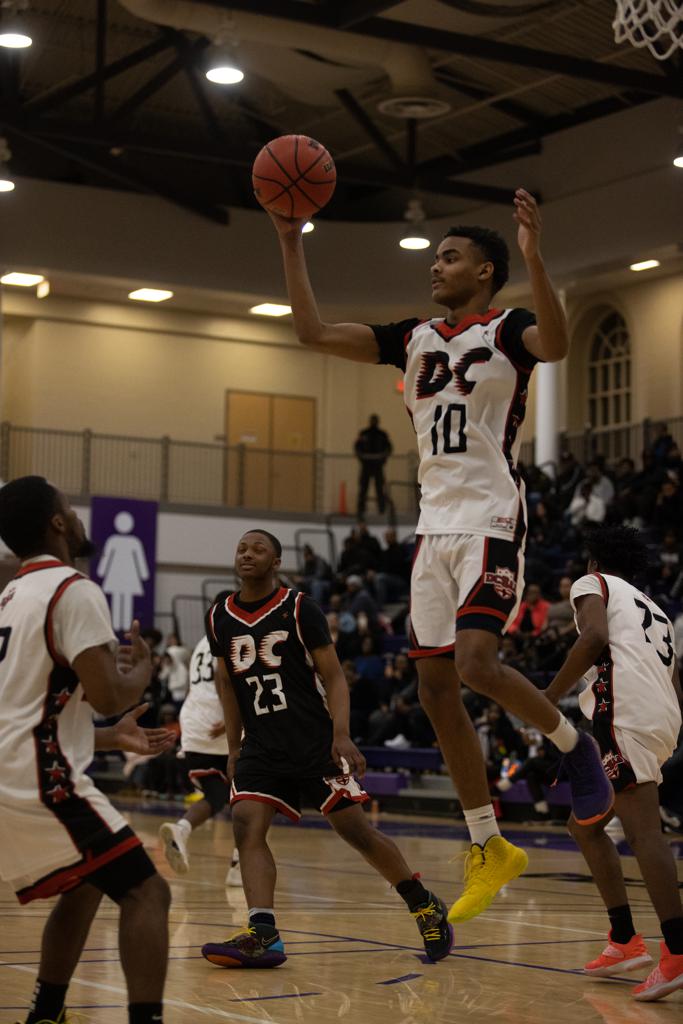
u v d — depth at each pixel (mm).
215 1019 4629
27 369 29953
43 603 3744
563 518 24188
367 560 25344
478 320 5309
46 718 3697
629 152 24062
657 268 25984
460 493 5234
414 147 23859
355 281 27984
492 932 6988
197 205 26984
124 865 3658
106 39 23797
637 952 5543
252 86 25516
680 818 13992
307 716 6109
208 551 27688
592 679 5582
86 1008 4762
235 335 31625
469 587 5141
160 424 30891
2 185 21750
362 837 6004
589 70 19000
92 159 24078
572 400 28516
